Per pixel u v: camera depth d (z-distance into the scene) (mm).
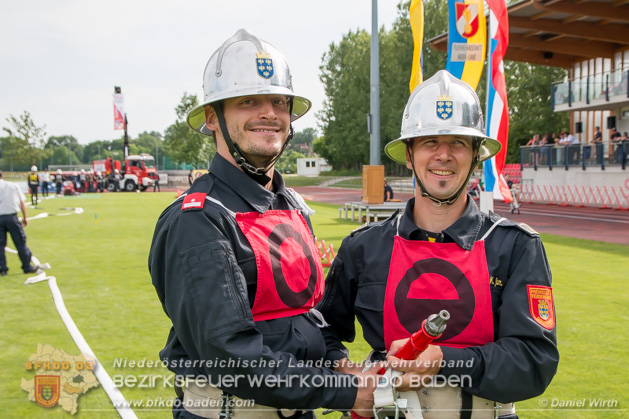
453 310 2094
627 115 26125
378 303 2240
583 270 9047
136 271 9438
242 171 2178
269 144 2123
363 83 56781
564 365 4688
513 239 2146
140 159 46812
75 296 7484
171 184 58594
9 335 5633
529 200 28531
